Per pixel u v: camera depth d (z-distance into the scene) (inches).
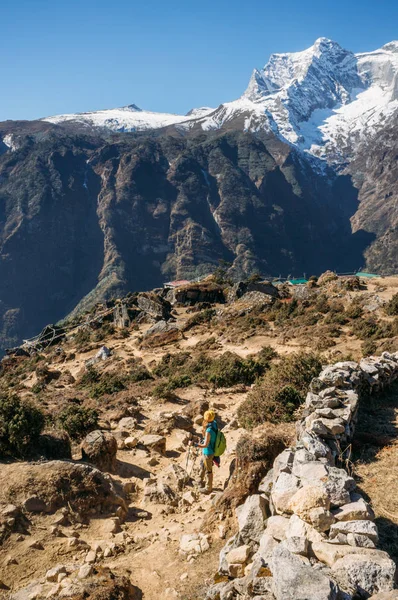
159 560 364.8
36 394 1485.0
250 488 399.5
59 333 3415.4
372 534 256.8
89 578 337.4
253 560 280.4
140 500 487.8
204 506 458.9
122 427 760.3
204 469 522.0
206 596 283.7
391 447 458.3
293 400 663.8
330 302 2164.1
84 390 1392.7
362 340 1574.8
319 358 776.9
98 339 2667.3
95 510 438.3
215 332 2194.9
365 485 390.6
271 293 2696.9
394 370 678.5
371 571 230.4
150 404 964.6
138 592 328.8
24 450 512.1
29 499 425.1
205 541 373.4
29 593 329.1
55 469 458.9
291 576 223.6
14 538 392.5
